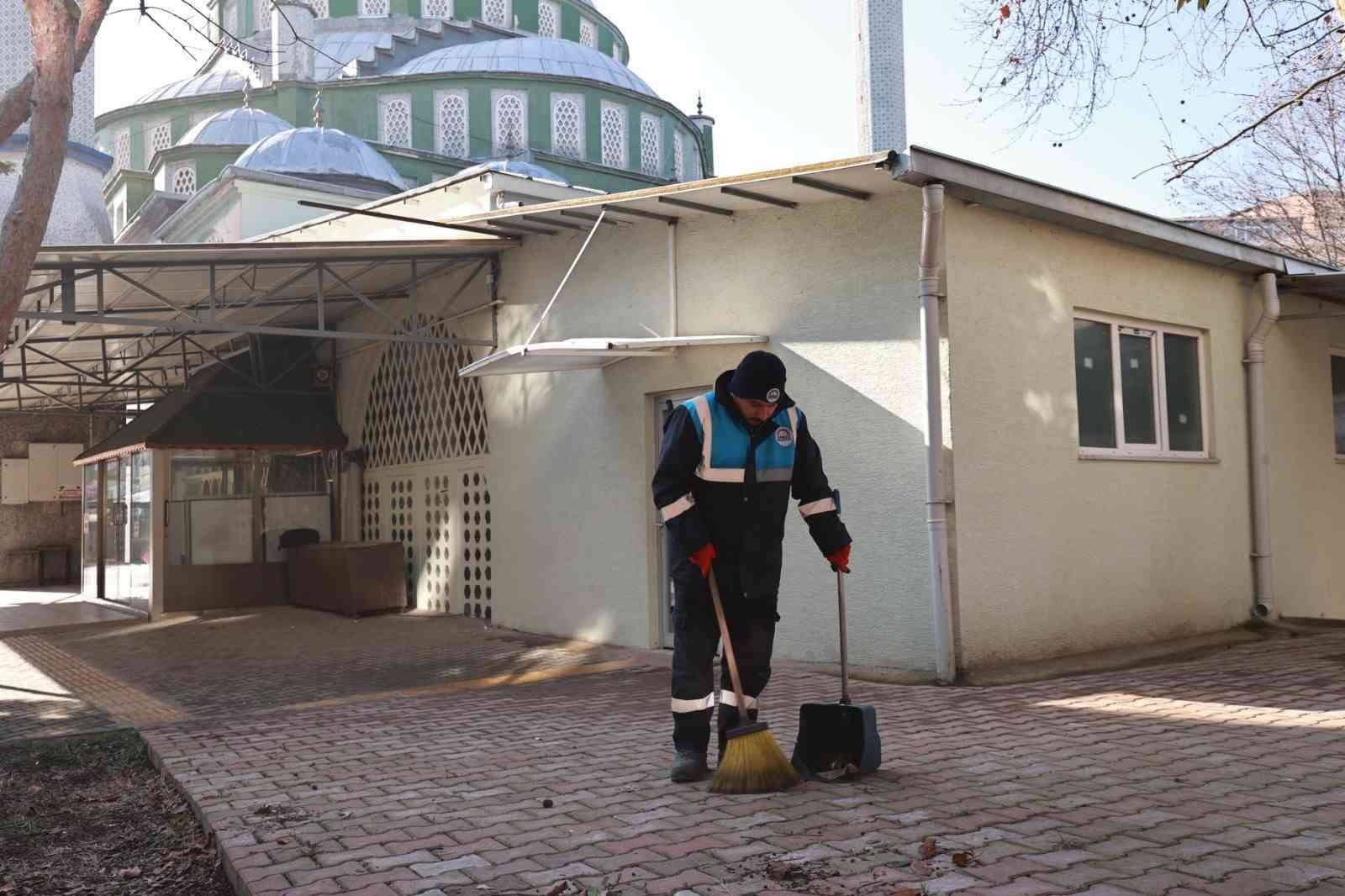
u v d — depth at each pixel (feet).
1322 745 17.76
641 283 34.27
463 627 41.39
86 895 13.87
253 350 53.93
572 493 37.06
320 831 14.47
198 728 23.30
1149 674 26.68
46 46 27.61
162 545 49.52
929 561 26.68
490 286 41.01
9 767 21.04
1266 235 67.15
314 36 158.51
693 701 16.22
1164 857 11.91
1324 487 39.52
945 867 11.71
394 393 49.49
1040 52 27.17
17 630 46.34
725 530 15.93
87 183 67.72
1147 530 32.04
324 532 53.72
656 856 12.60
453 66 154.20
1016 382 28.48
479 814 14.94
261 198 66.39
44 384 65.26
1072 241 30.45
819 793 15.10
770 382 15.46
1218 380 35.24
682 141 172.65
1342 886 10.91
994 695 24.03
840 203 29.04
